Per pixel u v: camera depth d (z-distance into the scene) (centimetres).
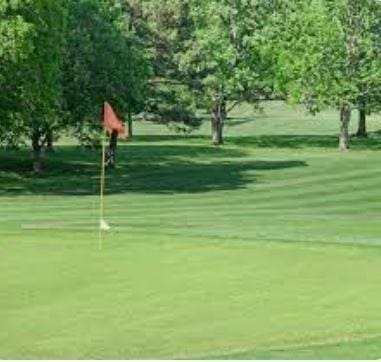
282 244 3478
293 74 11450
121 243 3506
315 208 5991
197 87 12212
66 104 8375
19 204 6322
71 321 2400
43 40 6956
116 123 3741
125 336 2258
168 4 12800
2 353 2127
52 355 2109
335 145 11988
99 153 10581
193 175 8438
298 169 8719
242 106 16762
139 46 11069
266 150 11325
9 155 9956
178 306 2547
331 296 2650
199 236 3706
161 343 2197
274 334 2266
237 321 2388
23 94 7031
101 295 2673
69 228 4019
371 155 10244
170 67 12350
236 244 3472
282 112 16288
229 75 12025
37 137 8688
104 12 9081
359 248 3403
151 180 8075
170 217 5347
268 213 5653
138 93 8762
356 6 11169
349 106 11281
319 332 2281
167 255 3259
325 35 11225
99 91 8456
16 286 2791
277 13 12244
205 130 14688
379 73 11100
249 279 2864
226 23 12219
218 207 6069
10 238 3650
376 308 2517
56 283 2827
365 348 2075
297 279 2862
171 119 11012
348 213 5669
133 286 2780
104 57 8488
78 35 8369
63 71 8288
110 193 7156
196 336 2252
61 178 8388
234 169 8900
